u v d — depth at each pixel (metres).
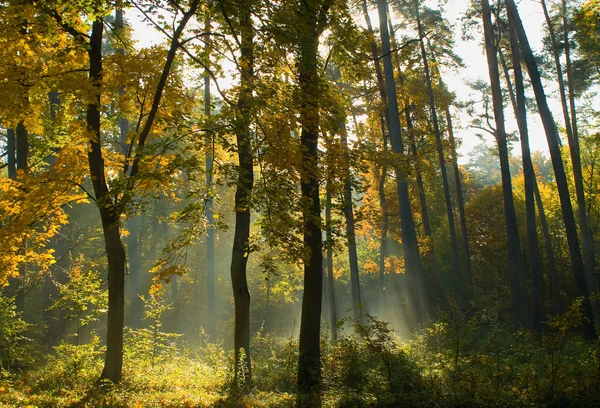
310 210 10.44
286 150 9.89
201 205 9.83
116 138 25.34
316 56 10.95
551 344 9.58
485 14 23.27
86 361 12.02
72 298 13.12
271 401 9.38
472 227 41.31
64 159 11.19
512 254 21.56
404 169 12.15
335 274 35.62
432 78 30.45
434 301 28.11
